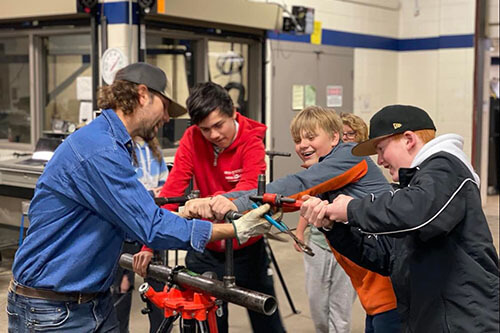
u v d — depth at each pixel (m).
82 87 5.76
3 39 6.29
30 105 6.16
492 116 9.59
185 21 5.67
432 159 1.75
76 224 1.92
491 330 1.69
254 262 2.80
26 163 5.07
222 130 2.64
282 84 6.79
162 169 3.72
